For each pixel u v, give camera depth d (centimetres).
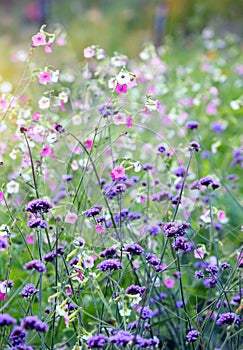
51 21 1338
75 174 454
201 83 862
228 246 477
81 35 1332
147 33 1435
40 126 398
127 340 265
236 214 520
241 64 1005
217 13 1627
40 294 315
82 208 409
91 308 387
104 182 411
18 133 395
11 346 301
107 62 491
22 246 423
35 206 320
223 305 352
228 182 557
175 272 400
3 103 421
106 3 1722
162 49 1016
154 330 389
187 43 1316
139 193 402
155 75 685
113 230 390
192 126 454
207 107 730
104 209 380
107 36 1400
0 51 1047
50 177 451
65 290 333
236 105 572
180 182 430
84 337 298
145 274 371
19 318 398
